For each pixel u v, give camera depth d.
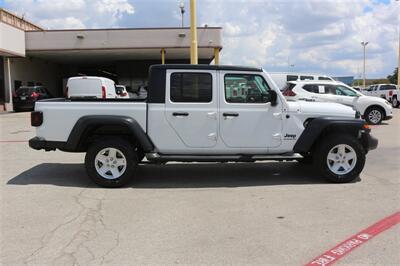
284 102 6.73
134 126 6.52
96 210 5.45
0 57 26.27
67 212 5.36
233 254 4.04
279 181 7.06
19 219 5.09
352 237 4.46
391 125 16.02
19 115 22.05
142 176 7.48
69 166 8.44
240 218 5.10
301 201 5.82
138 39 26.78
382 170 7.92
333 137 6.86
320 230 4.67
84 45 26.92
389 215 5.19
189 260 3.91
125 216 5.20
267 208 5.50
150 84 6.62
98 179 6.64
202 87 6.64
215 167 8.26
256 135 6.74
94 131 6.79
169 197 6.08
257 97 6.73
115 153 6.66
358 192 6.30
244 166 8.34
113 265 3.81
